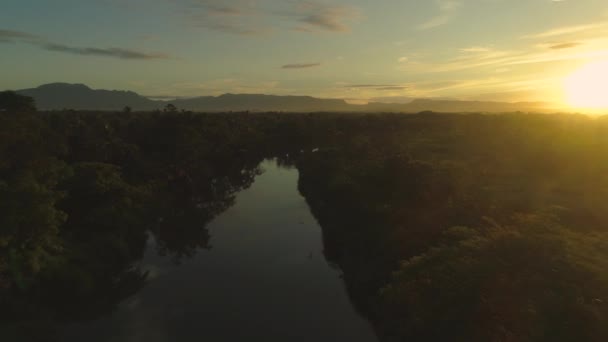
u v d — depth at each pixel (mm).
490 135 94812
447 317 20125
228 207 53656
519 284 21156
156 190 51594
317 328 24812
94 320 25781
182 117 83250
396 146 74625
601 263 23062
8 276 24875
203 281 31703
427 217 33250
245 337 24094
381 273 27484
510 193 42625
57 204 35156
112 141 57469
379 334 23000
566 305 19016
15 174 30141
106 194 39094
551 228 28922
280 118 155125
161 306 27766
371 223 35094
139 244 38500
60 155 47156
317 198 52375
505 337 17766
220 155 81125
